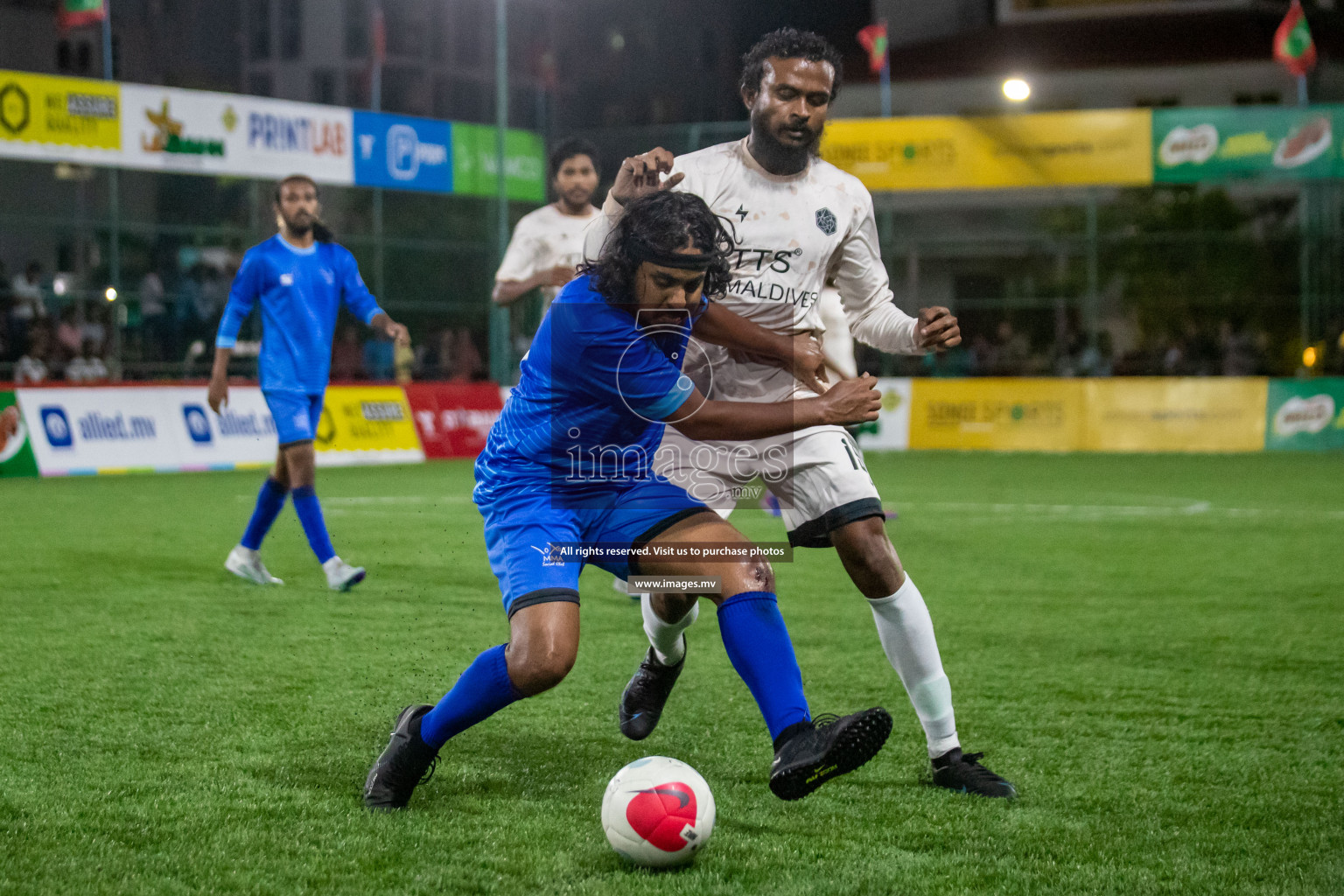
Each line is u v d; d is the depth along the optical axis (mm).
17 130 19578
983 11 45188
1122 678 6633
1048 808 4469
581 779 4758
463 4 57406
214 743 5184
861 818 4348
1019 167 25922
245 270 9156
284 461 9188
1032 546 12211
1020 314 32594
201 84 47281
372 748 5117
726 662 6992
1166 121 25609
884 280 5691
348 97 55250
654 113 54500
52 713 5664
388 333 9508
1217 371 30062
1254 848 4059
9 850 3947
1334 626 8125
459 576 9984
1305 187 28391
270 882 3691
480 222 30812
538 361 4254
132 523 13445
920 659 4781
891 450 27422
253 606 8555
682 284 4070
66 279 24438
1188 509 15492
